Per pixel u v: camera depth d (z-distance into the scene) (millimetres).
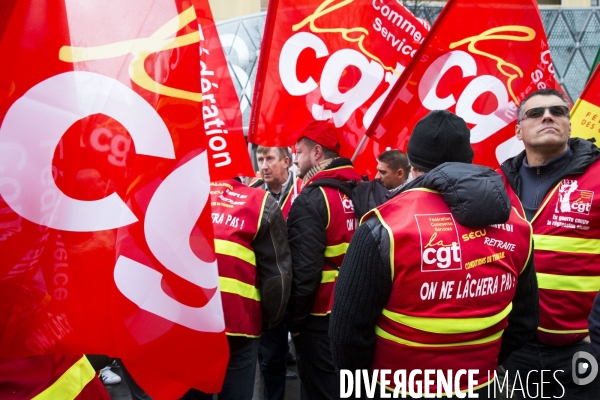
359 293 1980
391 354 2008
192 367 1828
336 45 3639
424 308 1960
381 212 2025
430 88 3420
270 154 5129
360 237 2016
